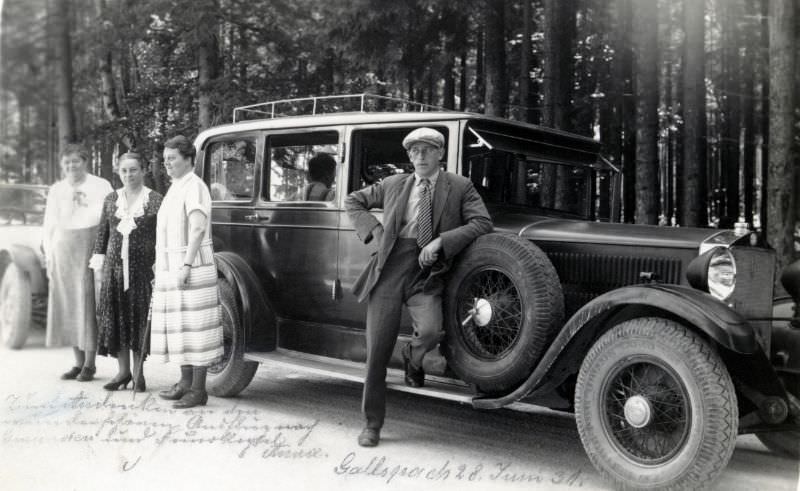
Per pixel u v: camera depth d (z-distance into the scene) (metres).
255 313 5.13
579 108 12.45
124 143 10.48
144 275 5.23
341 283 4.78
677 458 3.21
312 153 5.03
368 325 4.09
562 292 3.75
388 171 4.64
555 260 4.08
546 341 3.64
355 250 4.70
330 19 9.96
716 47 16.09
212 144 5.82
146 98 10.92
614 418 3.50
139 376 5.27
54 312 5.54
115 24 9.68
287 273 5.12
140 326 5.23
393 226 4.03
